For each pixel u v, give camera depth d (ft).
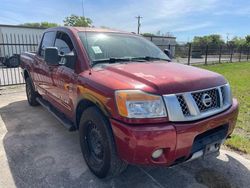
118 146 8.10
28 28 74.08
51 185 9.36
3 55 54.70
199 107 8.35
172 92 7.87
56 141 13.23
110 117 8.19
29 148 12.37
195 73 9.48
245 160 11.43
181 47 69.87
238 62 76.64
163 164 7.95
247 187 9.40
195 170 10.48
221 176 10.07
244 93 26.58
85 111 9.71
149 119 7.60
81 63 10.61
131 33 14.39
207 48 68.28
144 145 7.51
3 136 13.87
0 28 68.28
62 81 12.01
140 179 9.78
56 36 14.15
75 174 10.07
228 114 9.21
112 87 8.24
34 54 18.07
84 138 10.27
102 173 9.33
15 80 34.55
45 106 16.06
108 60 10.96
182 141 7.80
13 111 18.58
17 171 10.26
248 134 14.71
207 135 8.82
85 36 11.81
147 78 8.39
